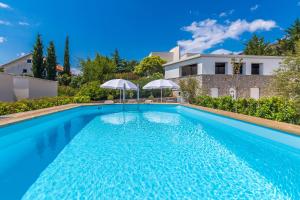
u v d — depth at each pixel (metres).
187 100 21.56
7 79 16.62
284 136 6.43
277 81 10.79
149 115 15.65
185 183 4.37
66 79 40.25
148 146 7.04
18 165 5.27
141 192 4.00
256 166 5.32
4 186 4.19
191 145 7.20
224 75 23.25
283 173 4.91
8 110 10.27
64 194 3.90
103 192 3.99
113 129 10.01
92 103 19.75
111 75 35.19
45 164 5.36
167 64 30.50
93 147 6.87
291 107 8.40
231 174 4.83
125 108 19.09
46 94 23.95
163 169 5.09
